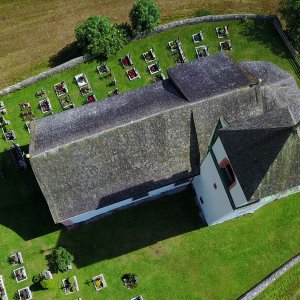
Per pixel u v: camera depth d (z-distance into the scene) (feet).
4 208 128.06
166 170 115.34
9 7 150.20
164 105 111.34
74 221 124.16
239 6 153.69
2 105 137.28
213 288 125.29
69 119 116.57
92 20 136.05
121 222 128.47
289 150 84.99
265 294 127.34
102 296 122.11
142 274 124.57
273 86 112.47
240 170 90.99
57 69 139.44
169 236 128.36
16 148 132.57
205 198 121.39
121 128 107.96
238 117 111.75
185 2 153.07
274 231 131.95
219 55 121.49
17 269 122.11
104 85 140.87
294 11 139.64
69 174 109.50
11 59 144.97
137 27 140.26
